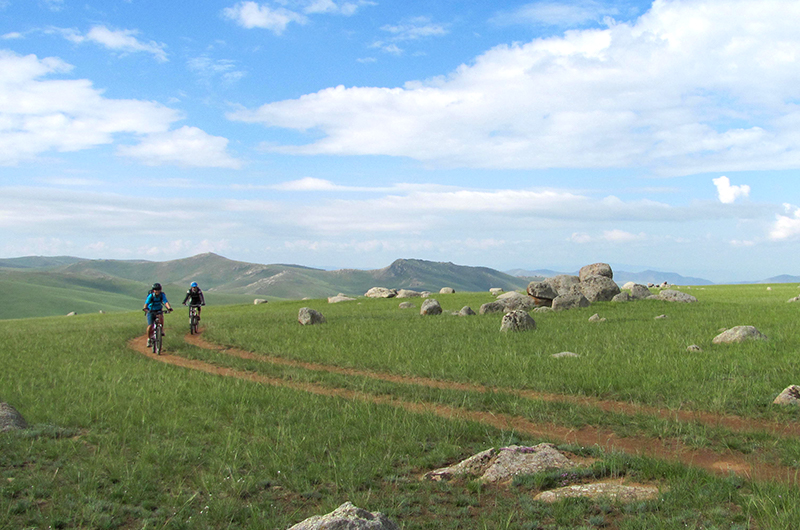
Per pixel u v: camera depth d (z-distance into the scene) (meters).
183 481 6.97
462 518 5.80
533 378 13.29
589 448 8.03
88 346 22.09
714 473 7.13
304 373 15.52
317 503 6.34
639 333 20.58
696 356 15.00
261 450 8.19
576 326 23.72
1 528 5.45
